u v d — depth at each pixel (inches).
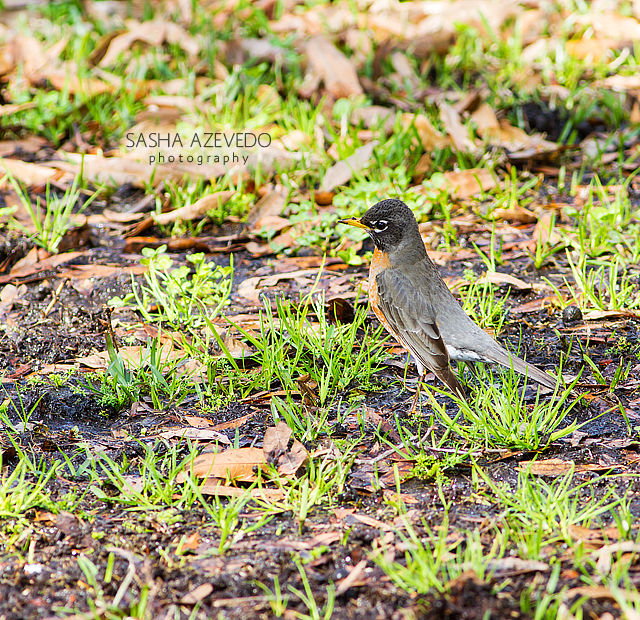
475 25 837.8
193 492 296.4
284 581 254.2
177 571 259.6
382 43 762.8
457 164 621.3
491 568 252.7
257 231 546.0
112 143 671.8
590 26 826.2
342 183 579.8
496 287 469.1
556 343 410.6
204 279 460.4
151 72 765.3
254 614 240.2
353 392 376.5
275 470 309.3
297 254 525.7
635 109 693.9
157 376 370.0
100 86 713.0
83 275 494.6
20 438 338.6
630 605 234.8
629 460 315.9
